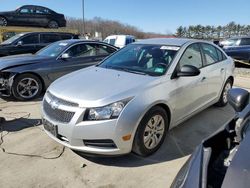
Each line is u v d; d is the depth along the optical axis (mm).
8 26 16781
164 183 3123
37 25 17719
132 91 3377
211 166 1855
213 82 4926
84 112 3195
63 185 3111
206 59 4875
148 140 3537
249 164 1647
